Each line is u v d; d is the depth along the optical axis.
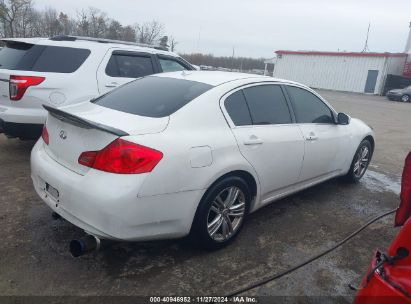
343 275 3.22
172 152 2.83
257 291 2.91
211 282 2.96
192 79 3.70
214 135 3.19
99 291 2.76
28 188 4.42
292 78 39.62
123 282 2.88
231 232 3.46
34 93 5.00
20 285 2.76
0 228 3.50
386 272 1.95
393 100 27.27
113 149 2.67
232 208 3.43
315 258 3.44
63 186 2.82
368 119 14.77
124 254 3.23
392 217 4.52
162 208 2.82
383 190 5.49
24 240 3.33
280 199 4.55
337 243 3.75
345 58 35.44
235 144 3.31
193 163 2.95
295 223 4.12
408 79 33.06
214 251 3.38
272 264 3.27
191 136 3.03
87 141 2.79
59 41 5.52
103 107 3.41
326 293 2.96
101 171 2.70
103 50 5.81
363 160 5.63
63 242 3.34
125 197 2.61
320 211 4.51
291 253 3.48
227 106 3.44
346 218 4.37
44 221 3.68
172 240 3.49
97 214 2.64
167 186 2.79
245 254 3.38
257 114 3.71
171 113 3.11
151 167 2.71
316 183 4.66
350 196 5.10
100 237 2.72
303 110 4.33
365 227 4.16
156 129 2.91
